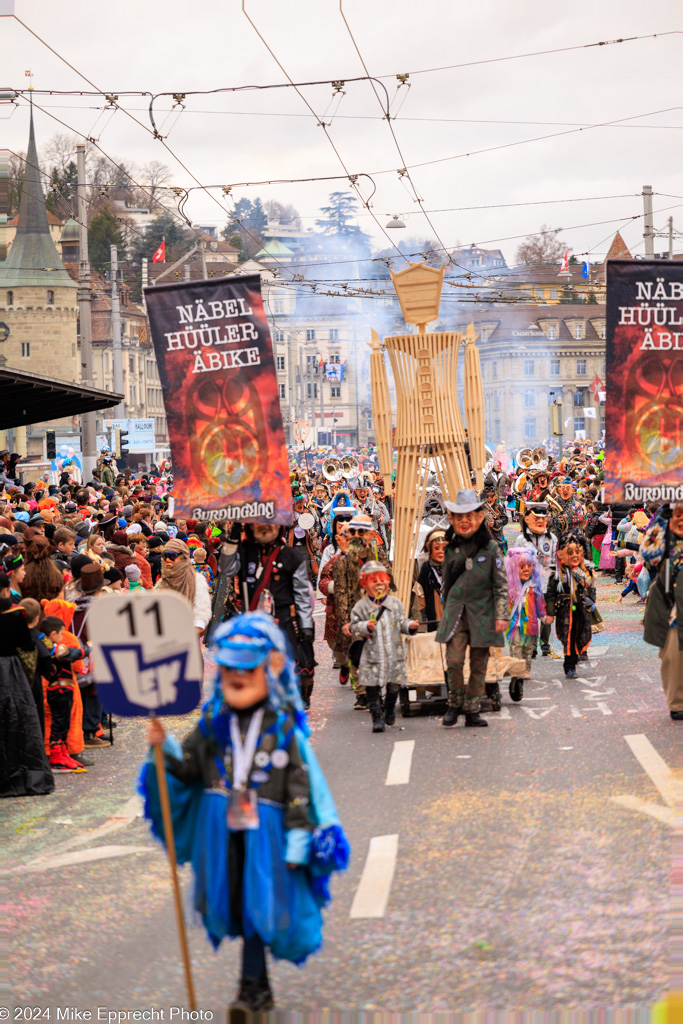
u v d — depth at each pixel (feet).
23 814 26.96
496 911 18.75
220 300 30.25
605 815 23.61
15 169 290.15
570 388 396.57
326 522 72.49
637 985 15.75
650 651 45.78
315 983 16.40
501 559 33.19
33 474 165.07
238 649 14.79
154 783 15.20
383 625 33.32
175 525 67.97
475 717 33.37
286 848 14.60
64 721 31.01
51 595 32.63
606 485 32.78
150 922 19.61
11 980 17.25
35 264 303.07
